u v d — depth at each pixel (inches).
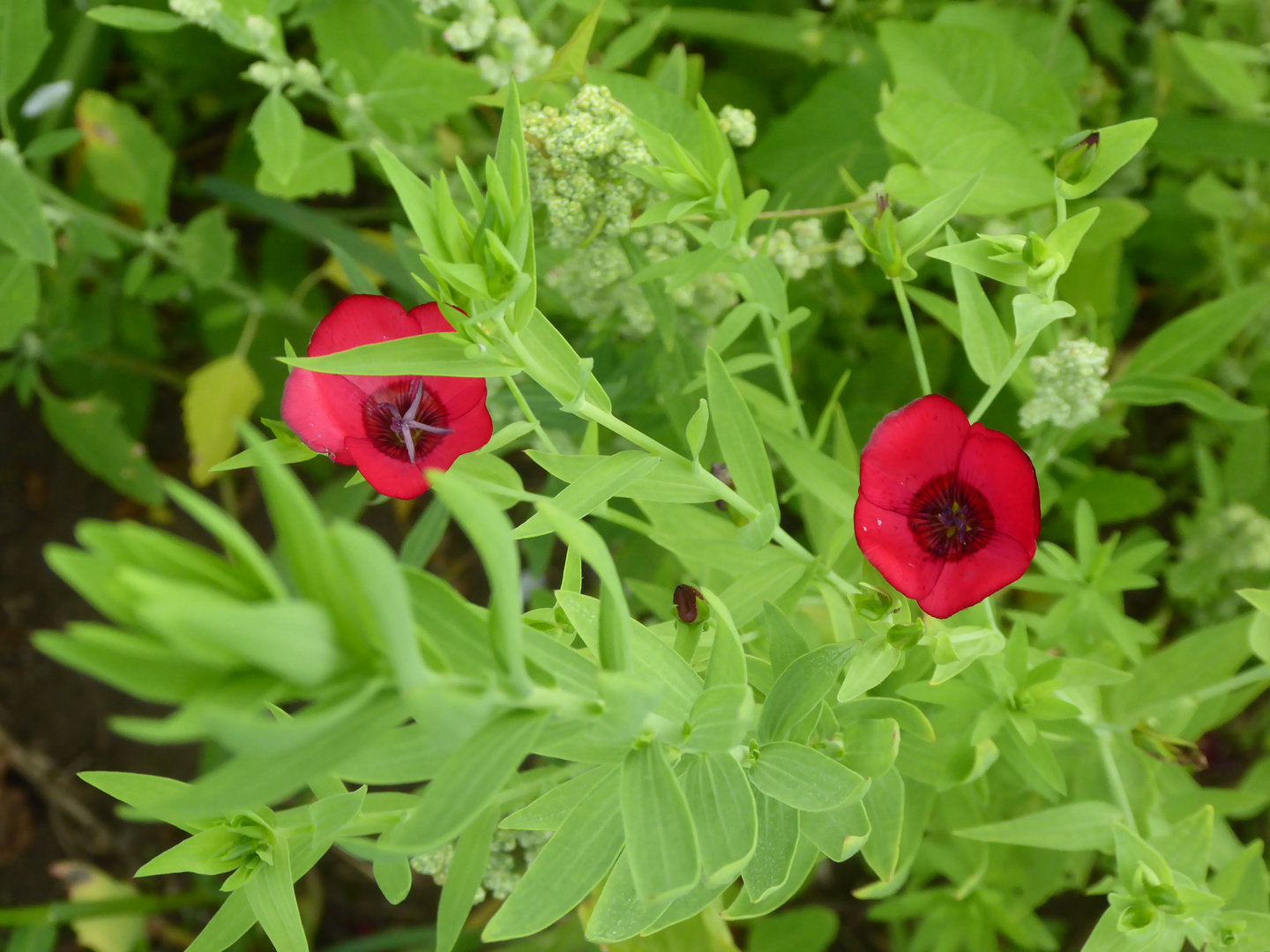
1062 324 11.9
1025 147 10.0
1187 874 8.7
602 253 9.9
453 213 6.7
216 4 10.9
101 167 15.0
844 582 8.6
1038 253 8.0
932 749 8.9
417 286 13.1
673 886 6.1
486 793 5.6
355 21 12.6
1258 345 13.0
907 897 11.8
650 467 7.5
